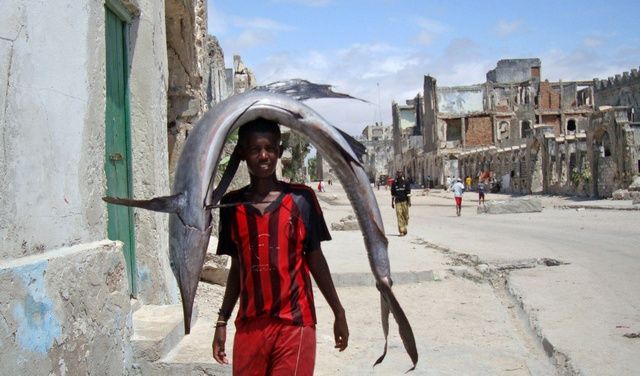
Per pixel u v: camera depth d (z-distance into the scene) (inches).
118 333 182.2
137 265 243.1
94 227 180.9
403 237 681.0
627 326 273.7
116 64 235.0
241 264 124.0
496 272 436.5
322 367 226.2
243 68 905.5
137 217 244.1
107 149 221.5
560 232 709.9
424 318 318.0
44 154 153.2
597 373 209.9
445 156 2600.9
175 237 110.1
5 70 137.9
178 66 375.6
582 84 2945.4
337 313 131.5
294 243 123.8
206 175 111.0
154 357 191.9
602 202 1208.8
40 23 153.1
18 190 141.5
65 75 165.0
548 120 2849.4
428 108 2947.8
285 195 125.6
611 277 402.9
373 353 250.1
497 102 2952.8
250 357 122.0
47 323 144.0
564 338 253.8
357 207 124.0
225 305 132.3
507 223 876.6
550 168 1675.7
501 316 320.2
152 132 246.5
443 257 488.4
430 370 227.5
